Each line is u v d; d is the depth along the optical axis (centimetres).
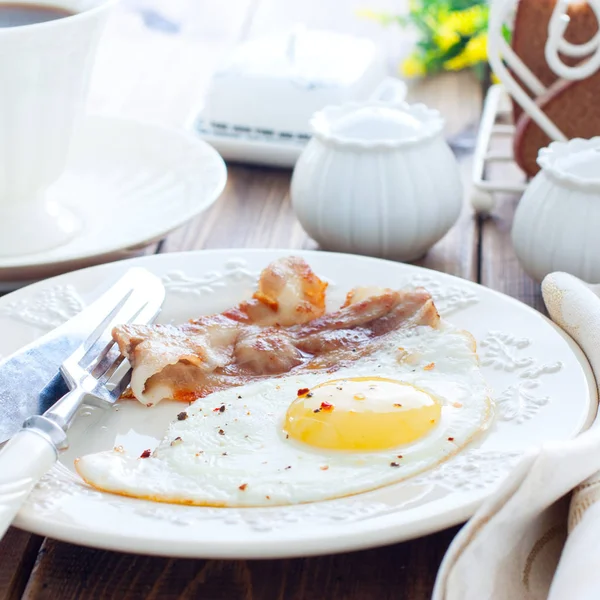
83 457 54
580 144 69
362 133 71
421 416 55
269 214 78
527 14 75
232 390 59
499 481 52
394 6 112
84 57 68
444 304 64
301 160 73
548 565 51
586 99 73
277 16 112
